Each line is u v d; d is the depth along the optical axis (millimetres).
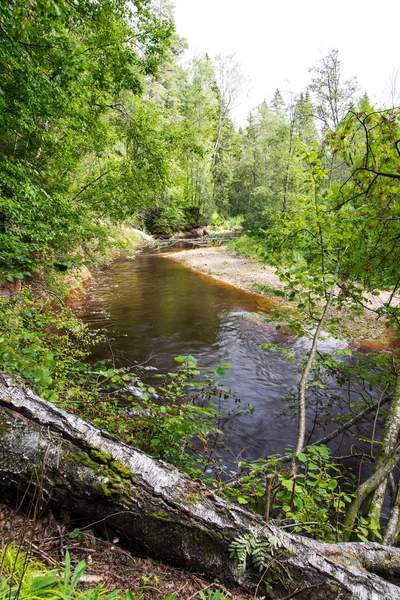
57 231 4852
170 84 32188
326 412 5340
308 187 3699
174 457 2854
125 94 8602
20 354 2312
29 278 6668
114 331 8797
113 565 1441
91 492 1527
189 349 7891
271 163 25812
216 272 17516
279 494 2117
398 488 2783
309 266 3990
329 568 1527
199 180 31891
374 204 3703
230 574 1488
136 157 8289
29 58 4031
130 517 1524
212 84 33469
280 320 3879
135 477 1595
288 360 3730
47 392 2299
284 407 5520
